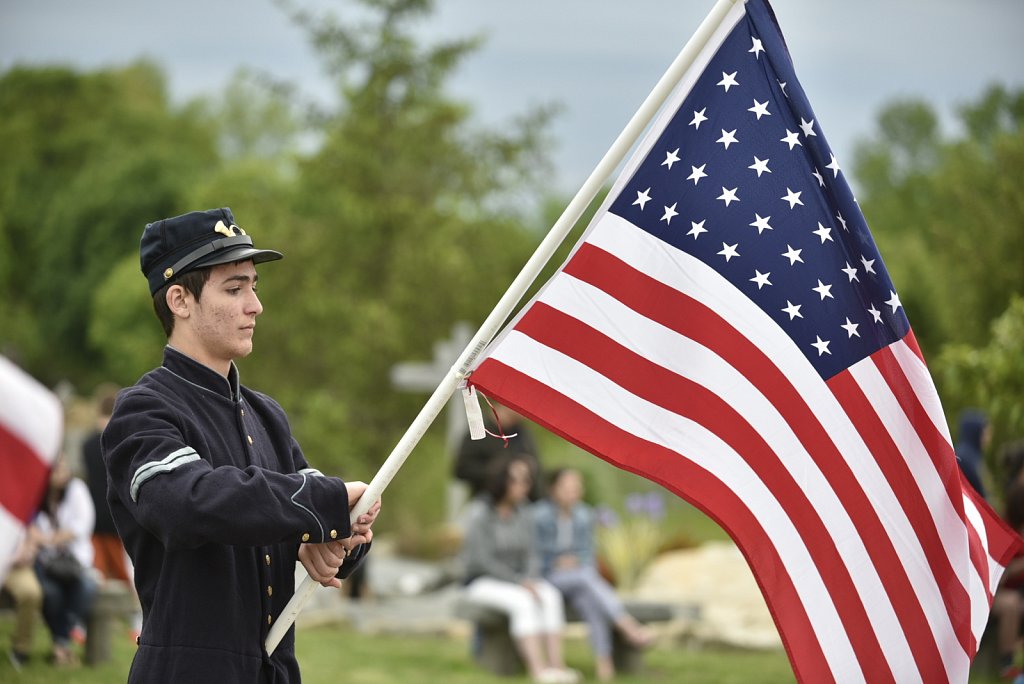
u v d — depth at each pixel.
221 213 6.86
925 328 27.88
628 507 30.78
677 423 7.53
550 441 44.53
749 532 7.40
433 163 43.94
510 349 7.52
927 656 7.44
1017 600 18.08
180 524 6.10
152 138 99.44
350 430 42.31
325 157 43.34
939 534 7.50
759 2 7.69
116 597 16.81
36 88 99.00
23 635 16.16
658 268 7.68
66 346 90.25
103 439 6.52
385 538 41.47
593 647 20.05
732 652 22.91
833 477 7.50
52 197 93.88
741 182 7.68
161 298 6.82
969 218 25.34
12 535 10.03
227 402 6.82
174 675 6.32
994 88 32.28
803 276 7.61
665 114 7.73
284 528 6.23
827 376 7.55
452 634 23.88
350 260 43.59
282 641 6.78
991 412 16.78
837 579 7.43
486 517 20.03
